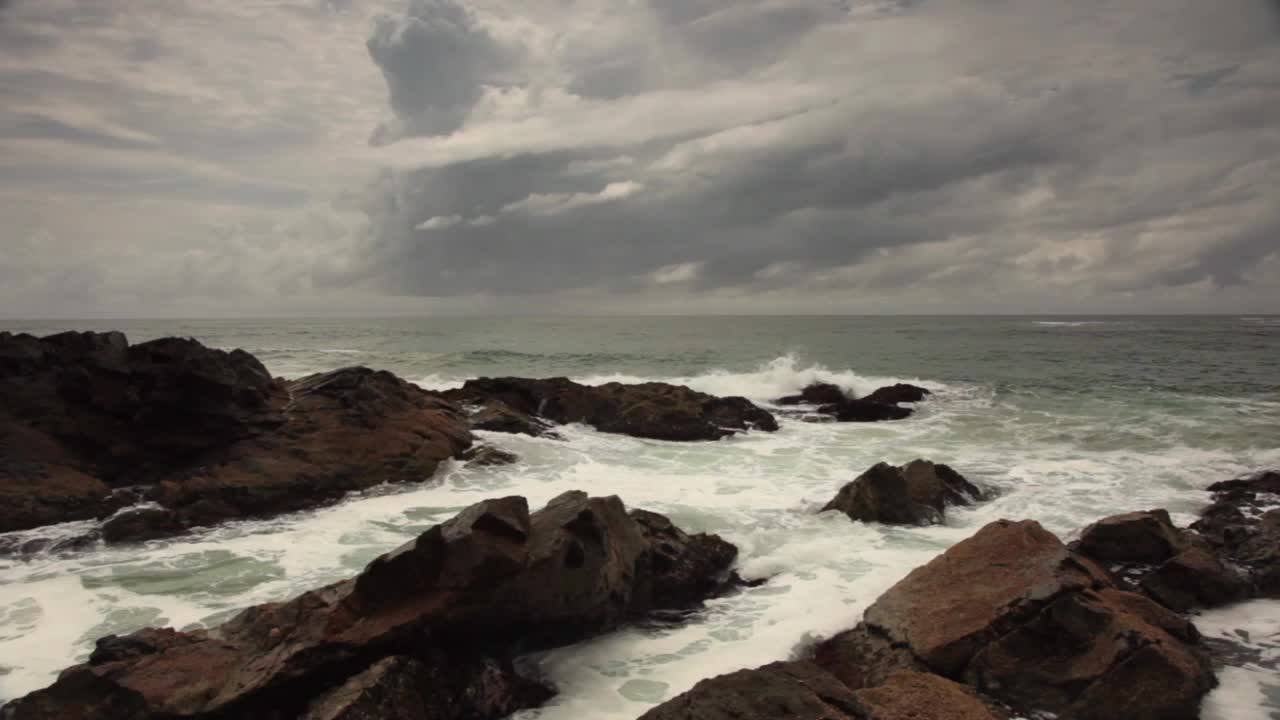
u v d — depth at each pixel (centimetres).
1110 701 698
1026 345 5525
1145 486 1545
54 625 914
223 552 1173
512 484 1589
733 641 862
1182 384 3048
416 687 711
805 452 1948
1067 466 1745
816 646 852
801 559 1109
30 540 1191
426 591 788
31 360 1636
